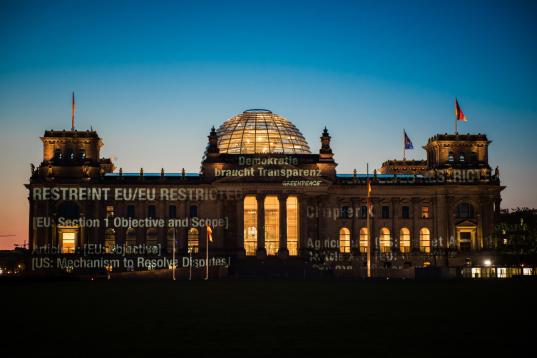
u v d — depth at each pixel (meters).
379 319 57.88
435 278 159.38
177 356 40.28
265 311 65.12
